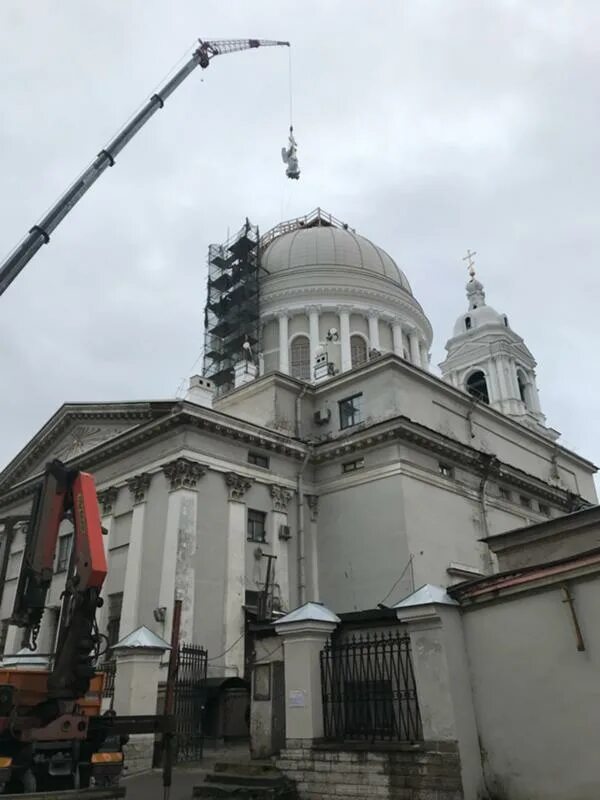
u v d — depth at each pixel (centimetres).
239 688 1923
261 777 1076
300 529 2691
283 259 4631
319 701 1117
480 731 985
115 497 2703
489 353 4288
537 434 3531
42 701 1038
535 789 910
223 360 4384
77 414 3061
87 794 938
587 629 917
